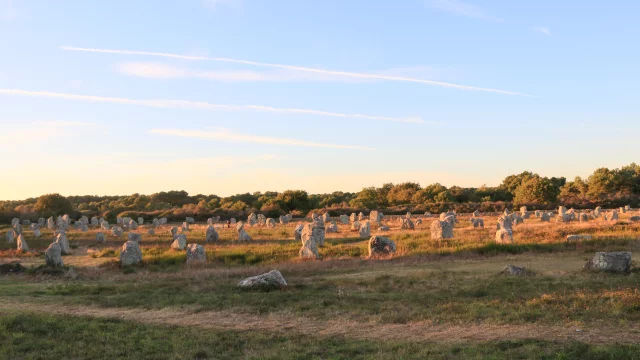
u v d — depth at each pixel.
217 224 70.31
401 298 15.65
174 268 26.45
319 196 114.75
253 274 22.19
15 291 19.12
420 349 10.58
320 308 14.73
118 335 12.52
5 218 78.06
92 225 73.00
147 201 113.44
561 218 51.59
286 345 11.34
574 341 10.60
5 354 11.09
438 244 29.41
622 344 10.17
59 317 14.30
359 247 29.77
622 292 14.66
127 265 27.39
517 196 92.44
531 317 12.62
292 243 34.12
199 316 14.46
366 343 11.23
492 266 22.12
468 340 11.15
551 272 19.33
